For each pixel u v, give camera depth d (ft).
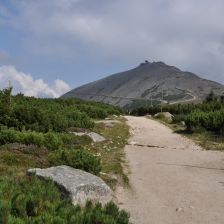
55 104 185.98
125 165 72.64
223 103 217.77
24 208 33.09
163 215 45.03
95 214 32.40
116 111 232.94
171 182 61.11
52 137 79.66
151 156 84.23
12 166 57.93
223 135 114.01
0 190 34.63
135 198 51.88
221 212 46.37
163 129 144.56
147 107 333.42
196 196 53.26
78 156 59.52
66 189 43.57
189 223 42.50
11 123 95.25
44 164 60.75
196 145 100.78
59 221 29.91
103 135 110.93
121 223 33.53
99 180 48.67
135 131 133.59
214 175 66.59
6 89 99.66
